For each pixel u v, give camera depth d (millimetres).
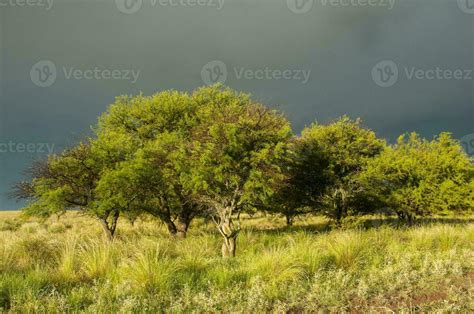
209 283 6812
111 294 6363
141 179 17047
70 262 8055
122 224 28797
